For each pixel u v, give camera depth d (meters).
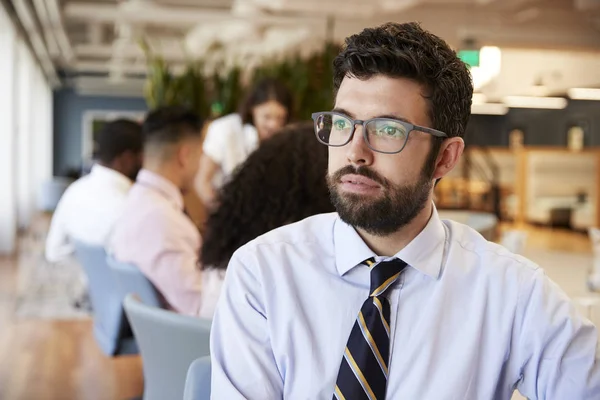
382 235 1.28
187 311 2.65
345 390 1.26
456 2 10.02
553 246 6.91
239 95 6.57
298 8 9.99
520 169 12.62
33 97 14.72
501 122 17.88
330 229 1.38
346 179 1.24
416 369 1.27
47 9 10.14
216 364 1.33
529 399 1.30
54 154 21.08
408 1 9.34
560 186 12.10
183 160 2.87
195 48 13.77
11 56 10.21
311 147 2.00
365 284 1.32
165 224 2.67
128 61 16.42
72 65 17.50
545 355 1.27
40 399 3.76
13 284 7.23
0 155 9.98
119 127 4.02
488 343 1.29
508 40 10.89
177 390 1.91
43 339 5.04
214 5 10.85
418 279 1.31
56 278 7.48
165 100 6.64
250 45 13.59
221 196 2.03
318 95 6.22
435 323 1.29
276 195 1.97
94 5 10.80
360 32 1.28
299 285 1.34
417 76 1.22
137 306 1.94
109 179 4.03
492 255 1.33
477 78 7.94
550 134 16.03
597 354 1.24
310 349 1.29
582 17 10.57
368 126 1.22
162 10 10.91
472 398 1.27
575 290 2.62
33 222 13.68
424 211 1.31
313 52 6.34
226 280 1.38
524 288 1.30
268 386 1.30
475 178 12.79
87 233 4.02
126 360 4.54
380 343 1.27
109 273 2.96
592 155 11.66
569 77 12.45
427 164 1.25
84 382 4.07
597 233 2.66
